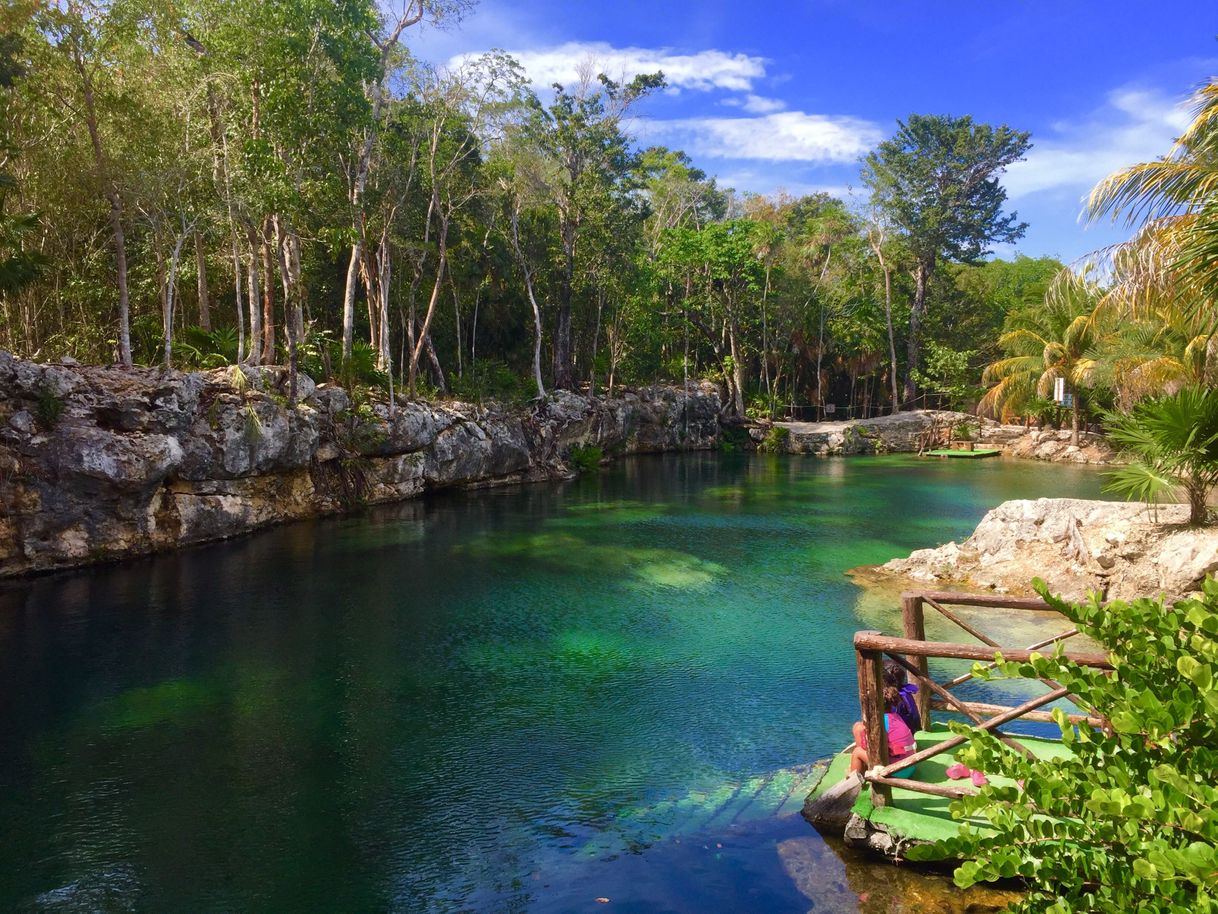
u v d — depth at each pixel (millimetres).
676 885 5746
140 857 6230
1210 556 11570
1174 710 2846
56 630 12023
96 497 16234
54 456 15461
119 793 7234
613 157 41344
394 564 16703
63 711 9062
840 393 62219
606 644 11539
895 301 60656
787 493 29062
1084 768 3115
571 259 41688
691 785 7320
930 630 12000
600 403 41094
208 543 18812
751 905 5465
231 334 23953
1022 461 43281
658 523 22141
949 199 55500
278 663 10688
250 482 20547
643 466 40219
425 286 36875
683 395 49812
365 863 6137
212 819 6793
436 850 6312
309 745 8219
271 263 25422
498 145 36531
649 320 49562
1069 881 3033
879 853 5973
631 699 9469
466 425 29719
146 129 20594
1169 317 12641
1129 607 3520
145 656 10906
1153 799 2682
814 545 19000
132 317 25516
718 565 16766
